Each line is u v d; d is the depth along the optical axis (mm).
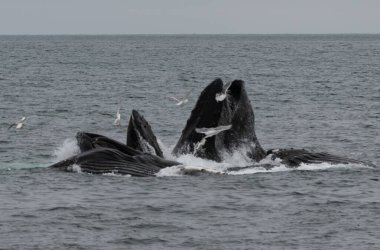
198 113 77000
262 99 171500
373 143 102188
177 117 135000
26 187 66562
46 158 86500
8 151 91750
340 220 56531
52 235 52125
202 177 71125
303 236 52438
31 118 130000
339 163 78000
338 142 103750
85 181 68625
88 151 73938
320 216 57625
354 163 78500
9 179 69938
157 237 52062
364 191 66312
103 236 52125
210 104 75750
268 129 117750
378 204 61469
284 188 67250
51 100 165250
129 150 74125
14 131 110188
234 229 54062
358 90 198875
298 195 64562
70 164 74125
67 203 60781
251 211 59062
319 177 71812
